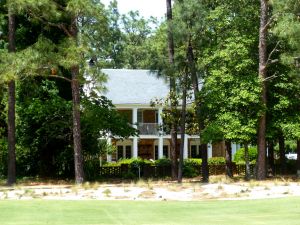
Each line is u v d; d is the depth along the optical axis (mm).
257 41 29688
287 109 30016
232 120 27500
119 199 18969
